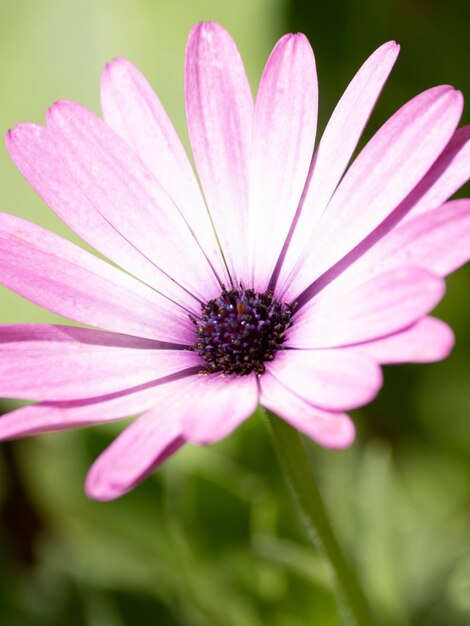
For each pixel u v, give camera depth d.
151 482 0.23
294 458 0.18
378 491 0.23
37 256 0.19
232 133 0.19
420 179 0.18
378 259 0.17
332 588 0.21
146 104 0.20
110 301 0.19
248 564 0.22
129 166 0.19
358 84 0.18
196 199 0.19
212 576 0.22
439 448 0.25
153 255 0.19
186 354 0.19
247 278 0.19
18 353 0.18
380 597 0.22
